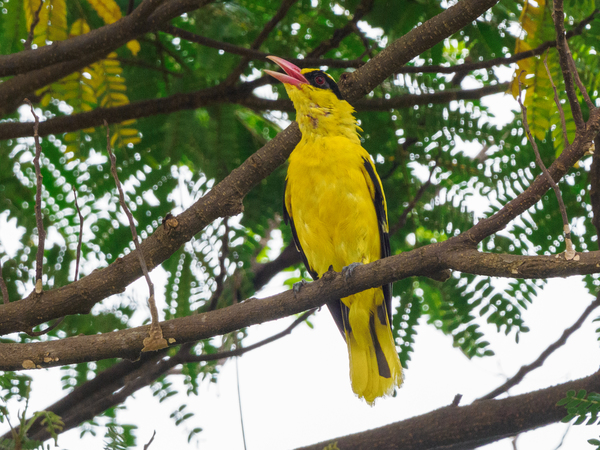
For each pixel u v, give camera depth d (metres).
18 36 10.59
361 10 10.65
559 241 9.85
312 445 10.48
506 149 10.52
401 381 10.21
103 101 11.01
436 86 11.39
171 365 10.94
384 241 10.74
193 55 11.52
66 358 7.55
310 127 10.88
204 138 11.14
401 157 11.30
